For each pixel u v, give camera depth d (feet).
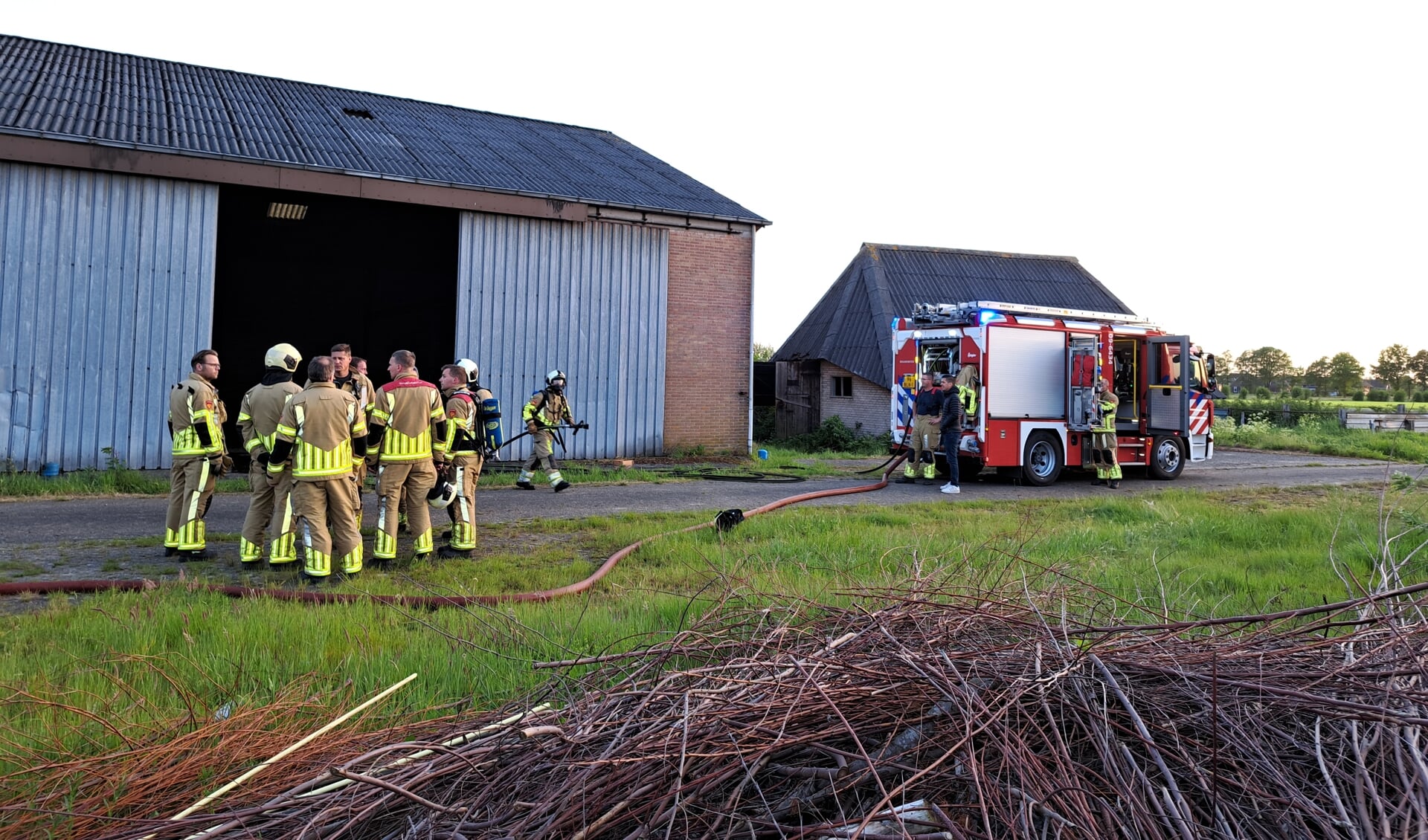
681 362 60.85
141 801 10.50
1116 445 51.11
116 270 44.01
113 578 22.53
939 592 14.48
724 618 15.10
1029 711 10.33
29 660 15.12
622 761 9.12
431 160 54.08
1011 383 49.75
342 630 17.11
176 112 50.80
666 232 59.36
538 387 55.42
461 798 10.00
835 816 9.38
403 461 24.59
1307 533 31.27
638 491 43.14
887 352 93.30
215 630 16.81
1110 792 9.15
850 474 55.62
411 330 86.12
